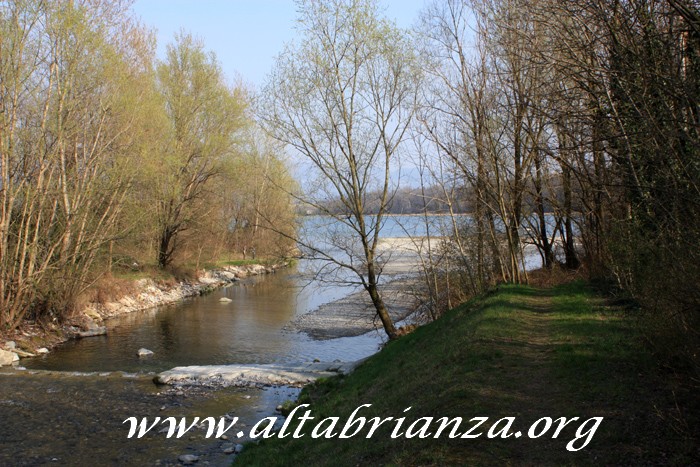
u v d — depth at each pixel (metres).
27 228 21.20
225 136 38.12
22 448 10.95
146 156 28.64
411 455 6.87
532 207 22.91
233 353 21.48
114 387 15.65
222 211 48.12
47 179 23.14
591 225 19.03
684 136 6.52
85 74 22.50
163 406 13.82
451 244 21.45
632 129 8.79
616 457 5.89
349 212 19.34
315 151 18.88
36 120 21.61
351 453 8.05
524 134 19.53
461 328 13.28
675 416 6.47
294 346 22.92
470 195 21.77
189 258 43.69
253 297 36.91
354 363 17.20
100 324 26.48
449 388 8.83
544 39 12.32
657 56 7.49
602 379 8.16
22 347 20.70
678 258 6.84
